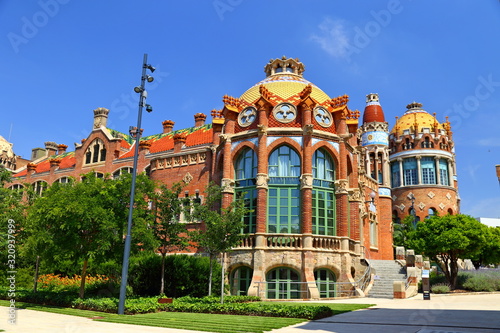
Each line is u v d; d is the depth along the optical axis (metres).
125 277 19.83
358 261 33.47
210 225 23.73
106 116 54.44
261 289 29.62
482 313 18.03
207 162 38.81
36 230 24.14
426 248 36.84
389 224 49.75
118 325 16.09
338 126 34.44
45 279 33.41
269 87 36.72
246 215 32.69
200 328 14.95
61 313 20.22
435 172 71.12
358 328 14.29
